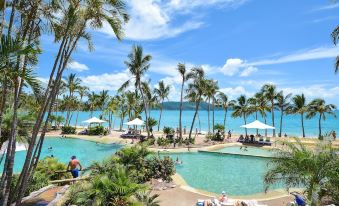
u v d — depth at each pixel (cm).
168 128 3859
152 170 1603
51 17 891
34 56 866
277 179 980
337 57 1775
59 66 888
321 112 4650
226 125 9406
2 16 703
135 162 1555
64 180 1313
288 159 958
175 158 2631
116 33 945
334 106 4616
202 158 2686
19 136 1280
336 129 7769
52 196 1145
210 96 4275
